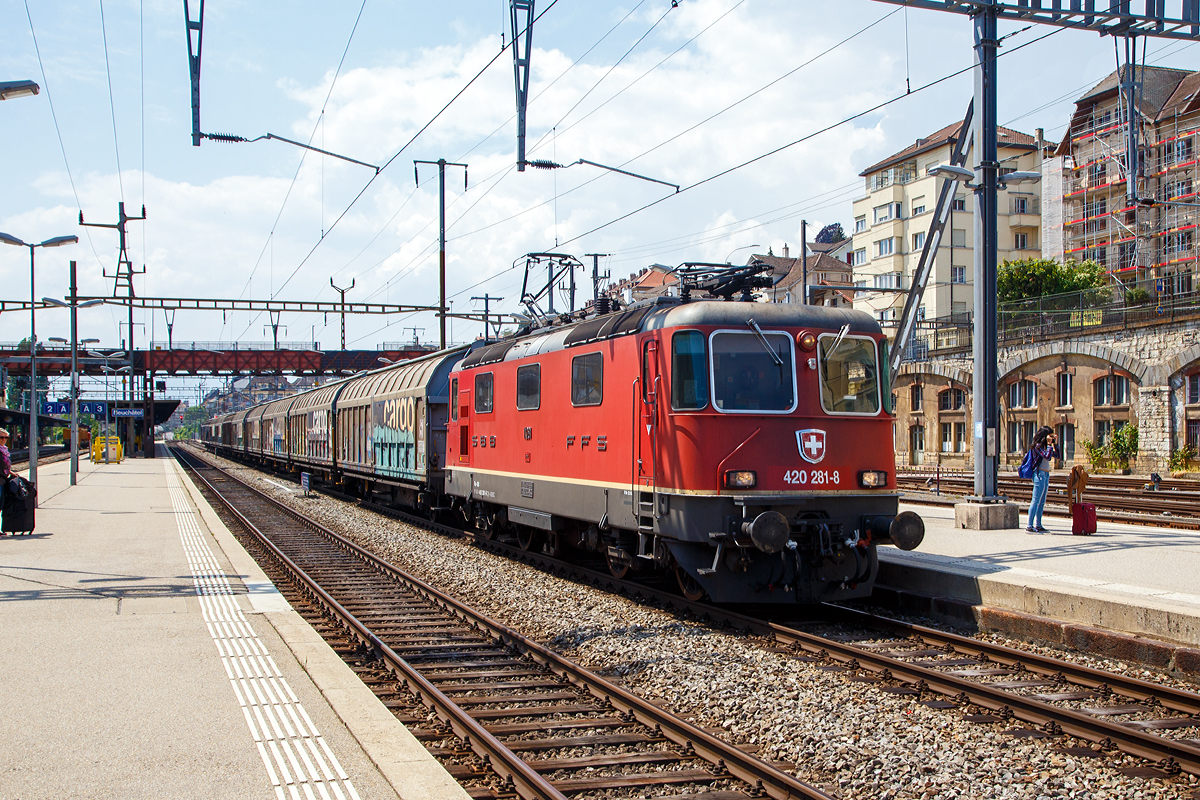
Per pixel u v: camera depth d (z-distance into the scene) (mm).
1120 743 6027
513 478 14836
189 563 13484
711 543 9867
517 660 8656
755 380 10203
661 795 5410
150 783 4918
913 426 48031
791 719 6598
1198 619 7738
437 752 6141
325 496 30828
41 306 33531
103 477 38469
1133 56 14781
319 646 8133
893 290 27672
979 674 7867
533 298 19500
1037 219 56312
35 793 4762
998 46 13984
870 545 10375
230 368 60094
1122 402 36781
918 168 54500
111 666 7434
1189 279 47781
